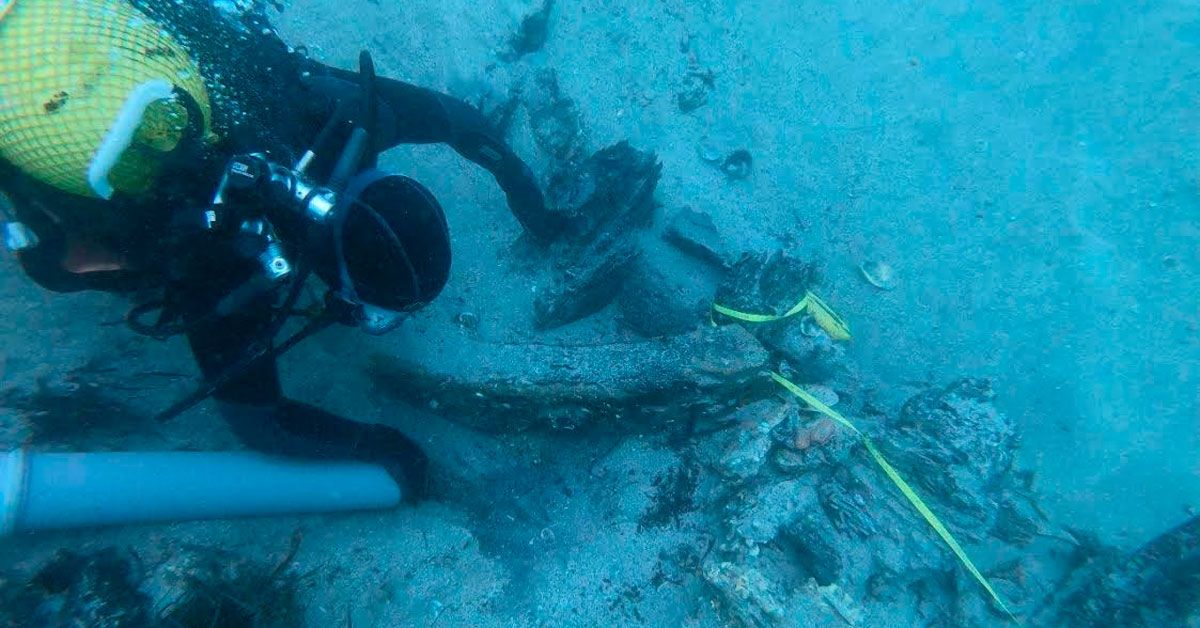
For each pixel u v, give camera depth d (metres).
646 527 2.89
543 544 2.79
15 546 2.03
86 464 1.96
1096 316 3.93
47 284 1.76
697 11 4.85
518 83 4.32
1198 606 2.90
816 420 2.98
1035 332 3.93
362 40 4.00
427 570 2.59
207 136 1.52
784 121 4.59
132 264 1.69
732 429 2.96
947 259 4.16
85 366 2.38
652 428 3.03
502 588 2.62
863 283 4.11
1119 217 4.17
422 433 2.94
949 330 3.98
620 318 3.42
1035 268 4.09
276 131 1.77
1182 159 4.27
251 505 2.26
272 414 2.13
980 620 2.95
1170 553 3.12
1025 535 3.25
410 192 1.70
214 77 1.63
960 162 4.43
